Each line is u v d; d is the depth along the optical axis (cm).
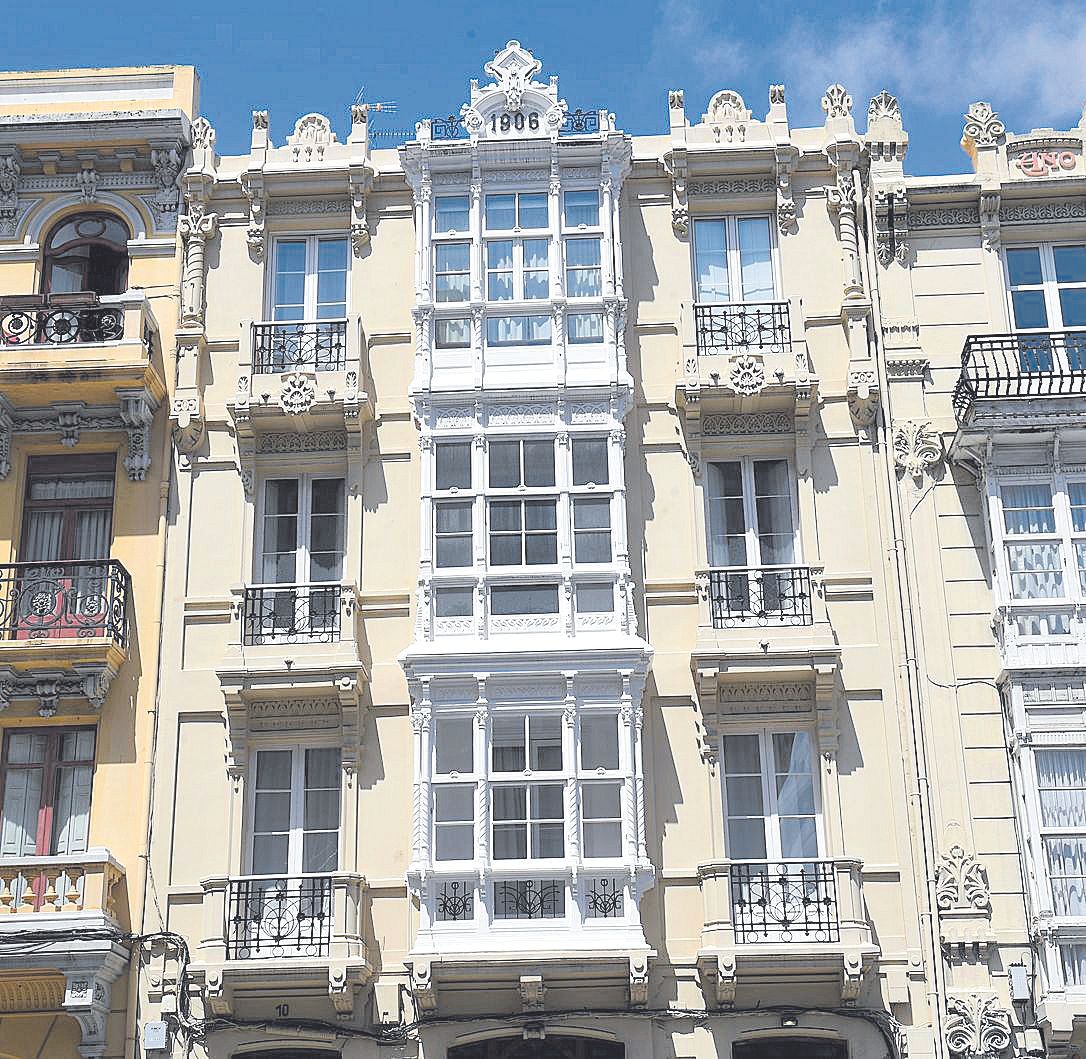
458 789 2373
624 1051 2298
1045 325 2686
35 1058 2330
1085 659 2394
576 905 2297
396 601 2536
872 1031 2291
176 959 2355
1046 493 2511
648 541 2555
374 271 2744
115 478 2659
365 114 2836
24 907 2312
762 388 2570
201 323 2727
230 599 2553
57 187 2834
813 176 2778
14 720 2514
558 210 2708
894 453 2577
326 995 2320
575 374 2616
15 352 2611
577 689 2411
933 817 2375
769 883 2330
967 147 2780
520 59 2794
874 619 2498
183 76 2912
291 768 2484
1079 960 2245
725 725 2467
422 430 2581
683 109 2797
